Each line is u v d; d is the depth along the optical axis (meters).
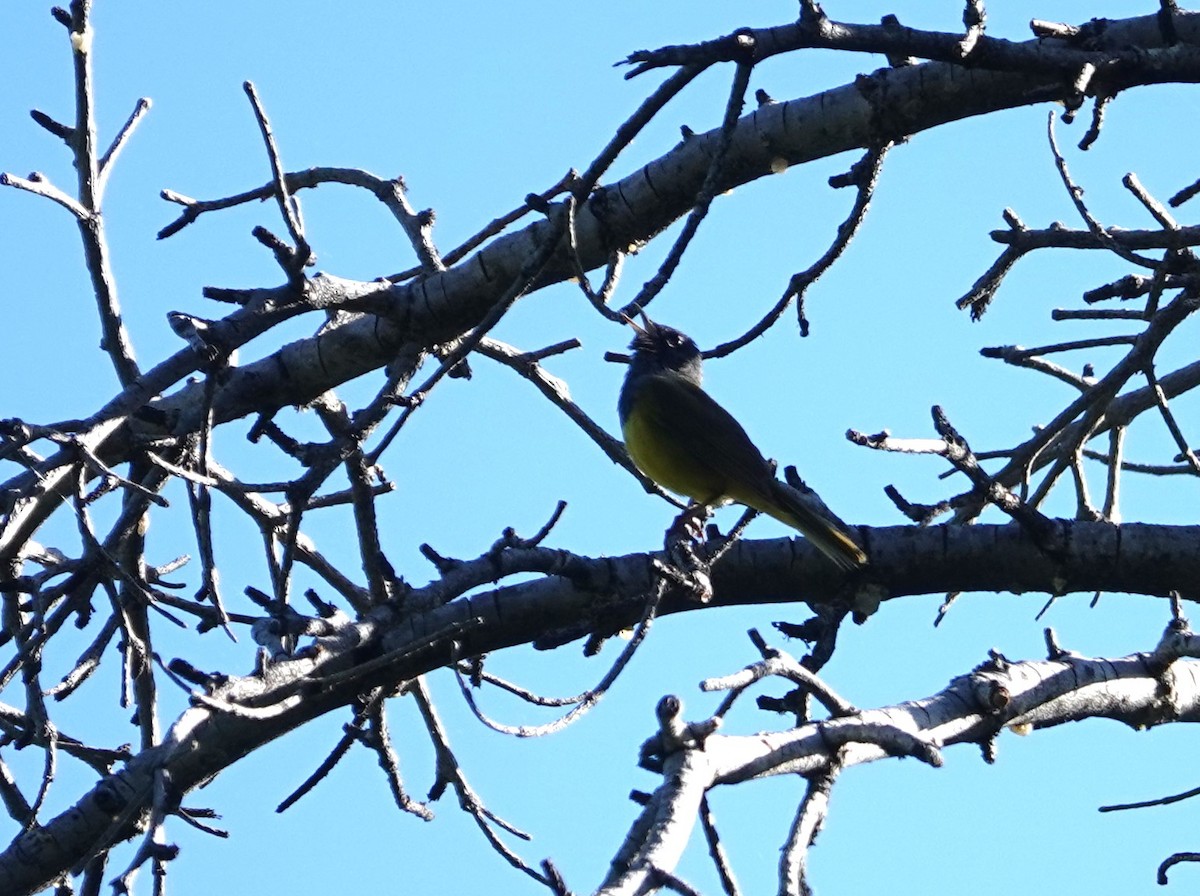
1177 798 10.15
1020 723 10.73
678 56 10.36
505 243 13.38
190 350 12.68
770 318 11.58
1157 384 12.27
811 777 8.33
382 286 13.26
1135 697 11.12
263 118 11.09
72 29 12.64
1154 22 12.23
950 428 11.28
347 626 11.71
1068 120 11.69
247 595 11.57
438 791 12.90
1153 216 11.48
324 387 13.85
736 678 8.13
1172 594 11.39
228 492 11.56
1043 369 14.11
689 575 10.14
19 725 12.52
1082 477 13.45
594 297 10.38
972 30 11.13
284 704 11.32
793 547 12.64
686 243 10.55
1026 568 12.47
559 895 7.36
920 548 12.52
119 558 12.93
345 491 13.73
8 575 12.68
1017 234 11.79
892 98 12.61
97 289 13.32
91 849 11.41
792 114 12.82
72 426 12.11
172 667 10.26
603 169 10.92
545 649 11.90
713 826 8.01
